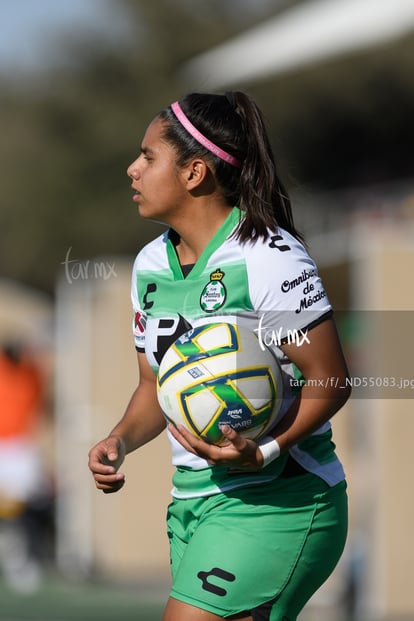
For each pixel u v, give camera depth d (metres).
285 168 16.56
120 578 43.44
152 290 14.30
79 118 109.94
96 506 45.34
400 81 99.62
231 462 13.34
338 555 14.34
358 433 37.75
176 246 14.51
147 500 43.94
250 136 14.07
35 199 108.12
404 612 34.09
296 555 13.74
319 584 14.20
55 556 48.50
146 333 14.35
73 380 47.41
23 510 42.91
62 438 46.91
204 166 13.99
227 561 13.45
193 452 13.49
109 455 14.36
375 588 34.34
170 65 111.12
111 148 107.25
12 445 43.22
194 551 13.67
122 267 44.69
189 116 14.04
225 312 13.71
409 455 34.53
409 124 101.25
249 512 13.75
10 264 109.12
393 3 37.84
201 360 13.37
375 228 57.66
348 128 102.19
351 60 99.31
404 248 33.34
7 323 55.44
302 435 13.53
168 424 13.88
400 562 34.25
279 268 13.48
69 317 48.38
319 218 63.53
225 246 13.79
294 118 101.62
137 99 110.38
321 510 13.97
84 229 106.06
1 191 110.12
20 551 42.72
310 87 100.31
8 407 43.12
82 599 38.38
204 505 14.03
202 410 13.24
